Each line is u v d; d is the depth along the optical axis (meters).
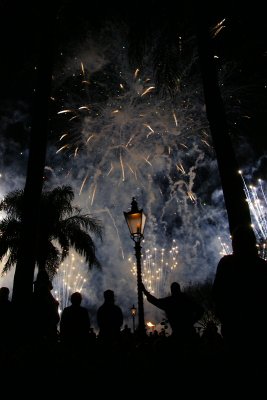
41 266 15.26
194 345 3.59
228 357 3.39
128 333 5.24
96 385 3.19
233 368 3.31
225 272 4.26
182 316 5.62
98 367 3.27
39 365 3.31
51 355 3.48
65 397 3.17
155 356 3.42
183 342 3.69
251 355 3.53
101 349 3.63
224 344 3.67
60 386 3.20
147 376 3.22
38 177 7.89
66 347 3.69
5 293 6.36
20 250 7.34
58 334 4.86
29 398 3.16
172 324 5.64
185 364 3.31
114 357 3.42
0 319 6.00
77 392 3.18
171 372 3.24
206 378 3.24
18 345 3.98
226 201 7.85
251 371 3.30
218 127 8.36
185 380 3.21
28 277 7.17
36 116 8.37
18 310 6.22
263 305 3.98
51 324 6.16
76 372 3.25
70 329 5.66
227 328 4.00
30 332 5.92
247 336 3.84
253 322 3.89
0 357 3.48
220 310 4.13
